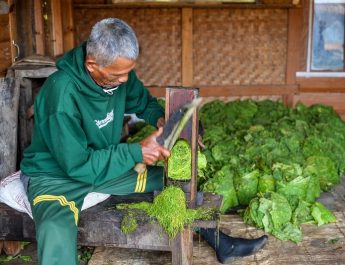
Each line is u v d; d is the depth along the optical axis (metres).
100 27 2.42
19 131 3.89
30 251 3.40
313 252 3.17
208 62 6.27
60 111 2.54
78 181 2.77
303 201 3.64
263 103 6.11
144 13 6.10
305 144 4.73
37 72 3.83
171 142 2.54
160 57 6.23
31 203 2.69
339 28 6.27
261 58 6.28
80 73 2.58
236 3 6.06
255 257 3.12
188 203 2.78
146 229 2.75
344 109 6.44
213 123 5.62
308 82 6.38
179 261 2.75
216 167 4.23
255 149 4.43
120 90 2.91
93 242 2.83
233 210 3.89
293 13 6.15
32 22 4.69
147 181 3.00
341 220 3.61
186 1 6.00
